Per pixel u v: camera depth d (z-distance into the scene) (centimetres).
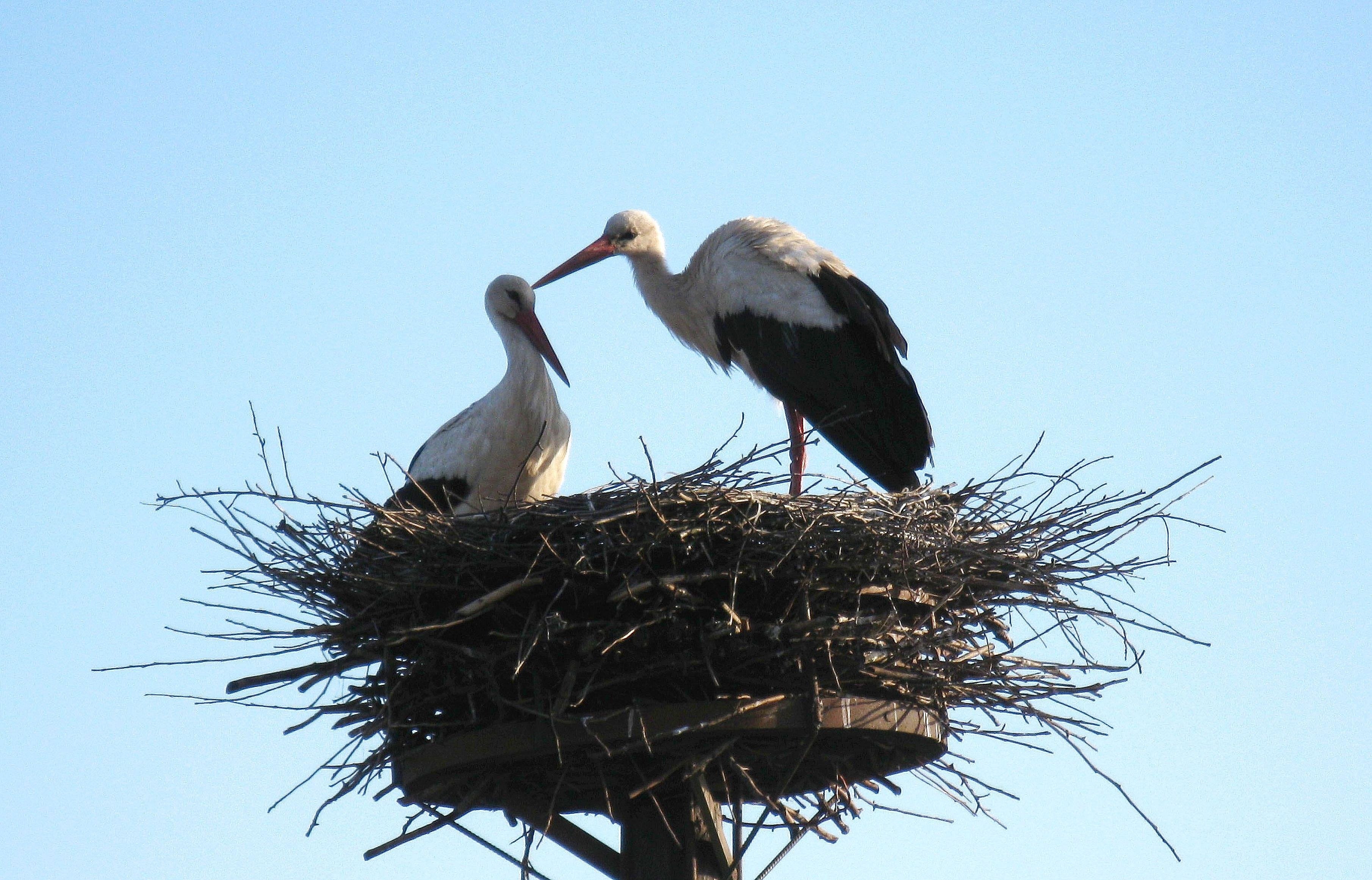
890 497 1186
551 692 1083
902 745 1131
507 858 1159
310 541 1167
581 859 1186
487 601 1082
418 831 1130
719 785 1180
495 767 1120
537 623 1085
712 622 1079
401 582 1122
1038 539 1191
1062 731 1146
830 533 1112
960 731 1173
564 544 1116
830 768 1161
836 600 1125
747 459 1136
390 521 1155
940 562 1152
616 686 1096
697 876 1159
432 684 1132
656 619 1066
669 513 1116
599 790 1188
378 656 1138
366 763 1130
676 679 1091
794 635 1083
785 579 1111
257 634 1137
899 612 1148
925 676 1122
